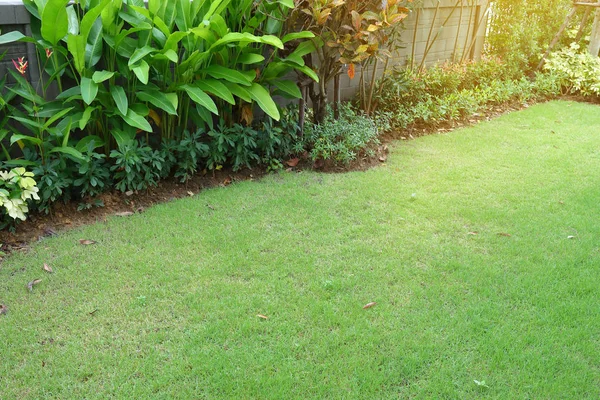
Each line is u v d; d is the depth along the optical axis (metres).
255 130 5.23
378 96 6.33
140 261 3.52
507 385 2.55
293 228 3.99
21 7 4.03
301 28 5.05
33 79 4.22
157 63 4.46
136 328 2.89
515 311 3.07
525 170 5.20
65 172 4.09
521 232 3.99
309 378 2.57
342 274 3.41
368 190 4.66
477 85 7.68
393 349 2.76
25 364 2.63
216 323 2.92
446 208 4.36
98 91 4.18
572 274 3.45
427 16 7.17
